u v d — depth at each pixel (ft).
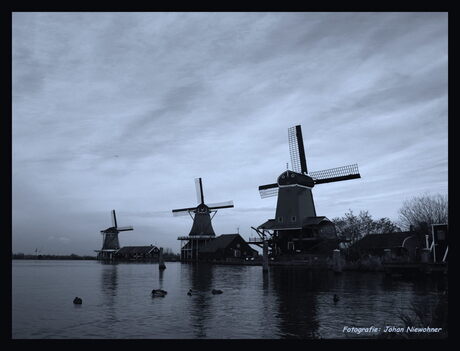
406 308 70.44
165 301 85.15
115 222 455.63
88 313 71.36
